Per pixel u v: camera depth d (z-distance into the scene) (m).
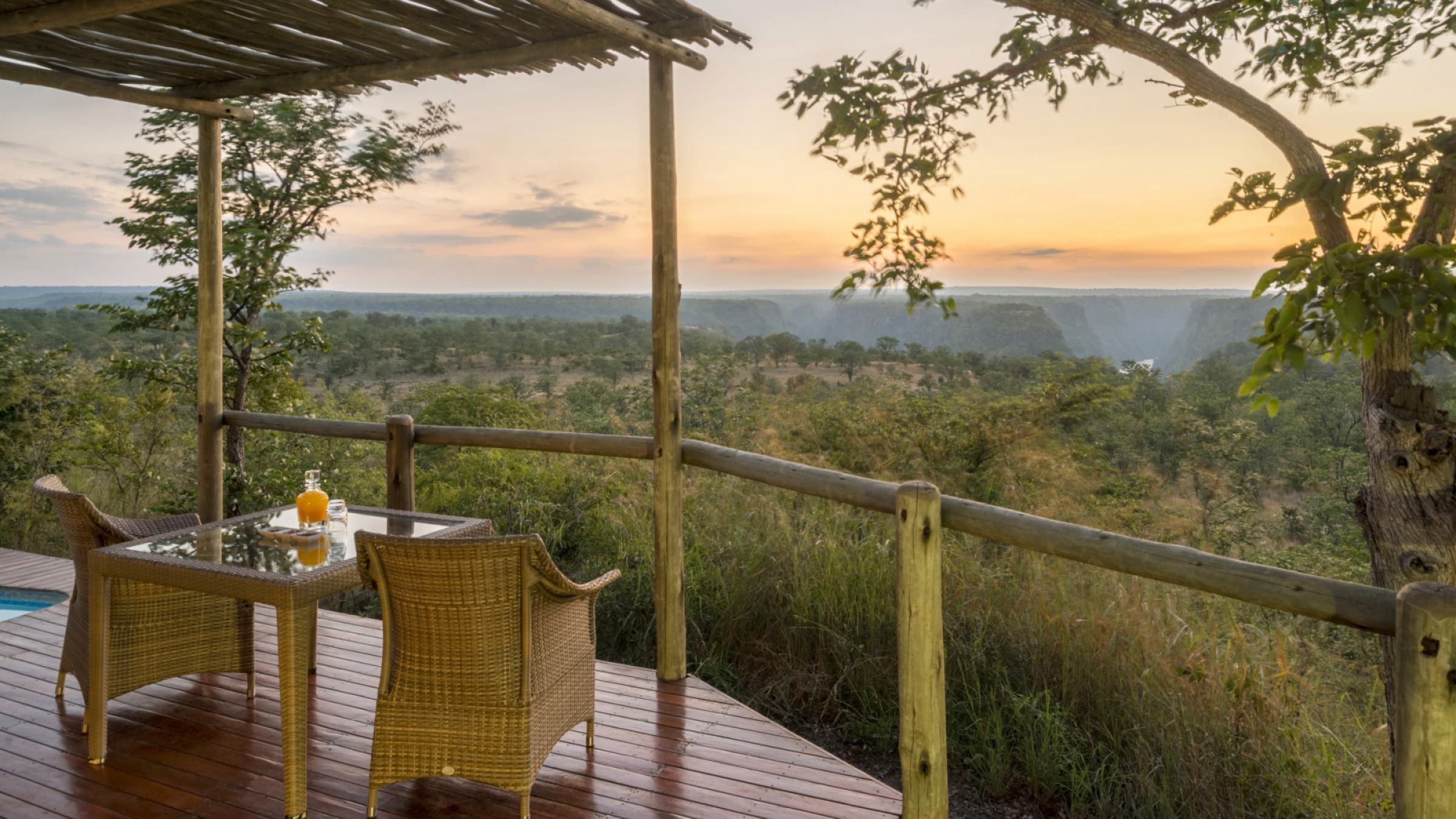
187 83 4.40
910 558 2.34
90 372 7.91
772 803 2.66
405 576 2.39
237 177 6.62
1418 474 2.64
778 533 4.87
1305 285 2.19
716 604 4.66
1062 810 3.42
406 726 2.50
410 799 2.67
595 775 2.84
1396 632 1.55
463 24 3.30
